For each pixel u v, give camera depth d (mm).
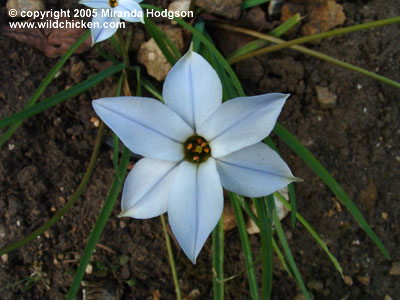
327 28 132
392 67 130
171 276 126
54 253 127
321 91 130
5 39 133
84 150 131
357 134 128
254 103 70
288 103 131
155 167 79
